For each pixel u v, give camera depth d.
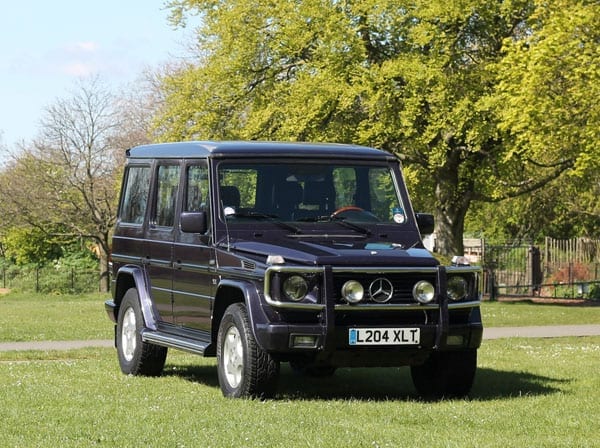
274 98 38.88
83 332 22.34
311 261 11.16
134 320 14.07
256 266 11.31
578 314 29.81
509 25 35.44
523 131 29.28
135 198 14.59
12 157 57.50
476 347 11.64
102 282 57.78
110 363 15.58
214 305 11.99
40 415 10.20
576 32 27.36
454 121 34.94
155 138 41.84
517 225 58.78
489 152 37.22
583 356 17.09
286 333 10.98
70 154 56.78
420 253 11.67
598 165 28.58
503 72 29.72
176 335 13.03
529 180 39.38
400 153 38.41
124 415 10.21
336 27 36.06
